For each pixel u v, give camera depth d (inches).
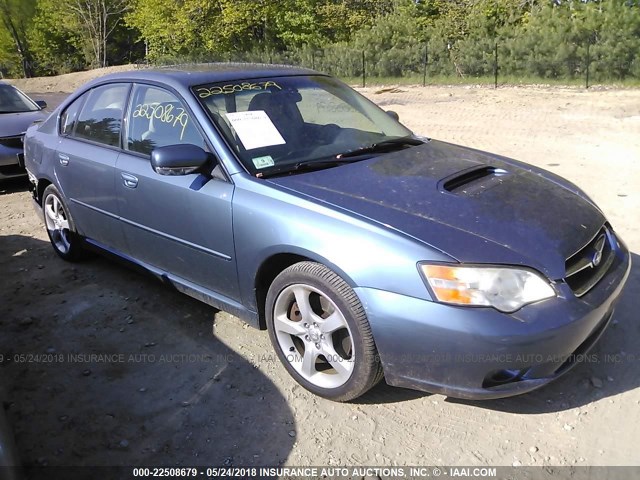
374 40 892.0
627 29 657.6
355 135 149.9
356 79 869.2
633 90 611.2
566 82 690.2
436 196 117.3
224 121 136.9
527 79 725.3
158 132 147.9
